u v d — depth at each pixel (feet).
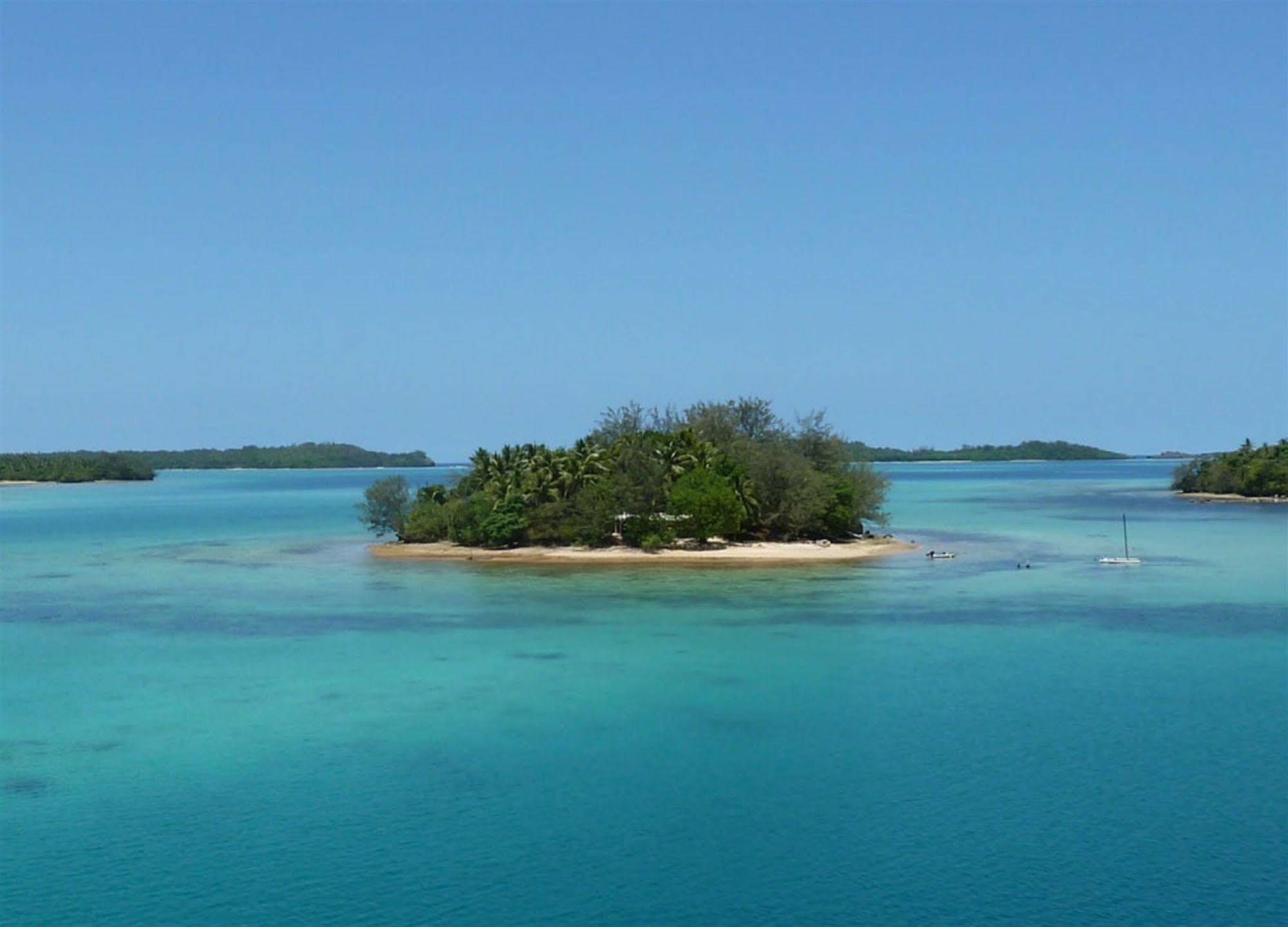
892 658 173.47
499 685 156.25
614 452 353.92
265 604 236.22
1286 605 227.61
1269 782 113.29
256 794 111.86
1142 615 214.48
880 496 383.86
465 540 346.13
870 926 83.82
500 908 87.30
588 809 107.04
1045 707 142.51
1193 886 89.81
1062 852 96.48
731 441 380.17
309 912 86.63
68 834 102.22
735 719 137.69
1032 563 307.17
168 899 88.94
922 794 110.32
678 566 301.84
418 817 105.50
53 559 341.62
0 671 168.45
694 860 95.66
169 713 142.51
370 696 150.82
